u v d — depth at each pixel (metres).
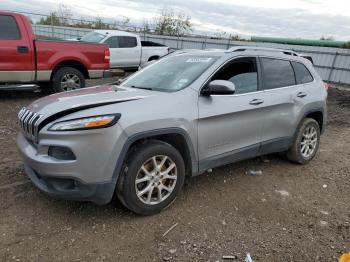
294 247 3.34
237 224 3.69
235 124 4.34
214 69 4.23
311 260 3.16
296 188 4.69
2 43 8.24
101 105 3.51
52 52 9.03
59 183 3.39
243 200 4.23
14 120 7.26
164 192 3.84
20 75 8.63
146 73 4.84
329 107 11.93
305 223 3.79
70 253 3.10
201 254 3.18
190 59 4.65
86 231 3.43
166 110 3.69
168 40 26.42
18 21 8.48
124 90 4.17
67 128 3.27
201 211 3.92
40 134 3.40
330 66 20.86
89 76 9.87
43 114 3.49
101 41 14.65
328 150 6.53
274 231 3.60
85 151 3.26
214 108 4.08
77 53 9.48
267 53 4.98
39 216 3.64
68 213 3.72
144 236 3.40
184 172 3.94
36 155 3.44
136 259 3.07
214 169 5.13
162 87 4.22
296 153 5.36
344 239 3.51
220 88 3.89
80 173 3.28
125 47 15.20
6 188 4.18
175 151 3.79
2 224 3.46
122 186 3.51
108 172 3.36
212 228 3.59
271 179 4.92
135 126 3.44
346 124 9.06
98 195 3.39
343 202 4.36
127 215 3.74
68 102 3.63
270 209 4.05
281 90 4.96
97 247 3.20
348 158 6.09
